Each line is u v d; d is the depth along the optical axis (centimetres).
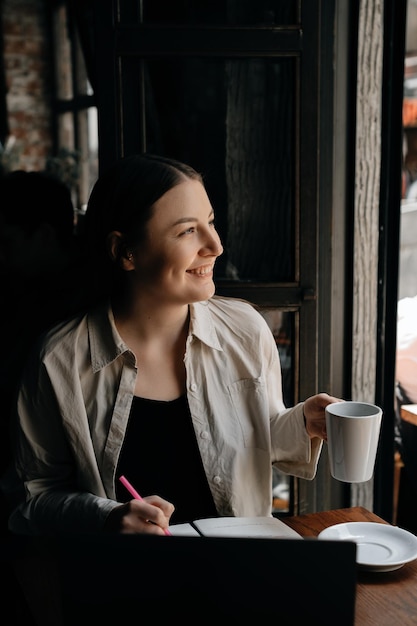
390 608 102
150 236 130
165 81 177
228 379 142
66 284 195
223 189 183
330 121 184
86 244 145
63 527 126
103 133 176
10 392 189
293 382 189
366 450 113
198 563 74
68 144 543
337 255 192
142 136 177
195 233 132
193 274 133
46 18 538
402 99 188
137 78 175
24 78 545
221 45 173
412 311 245
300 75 175
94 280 145
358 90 184
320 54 181
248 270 186
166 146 180
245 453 140
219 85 178
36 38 539
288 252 185
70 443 135
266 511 145
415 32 286
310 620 74
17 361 190
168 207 130
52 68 544
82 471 135
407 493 232
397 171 192
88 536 75
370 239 193
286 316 187
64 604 76
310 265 183
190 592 75
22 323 193
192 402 138
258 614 75
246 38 173
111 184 135
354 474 114
